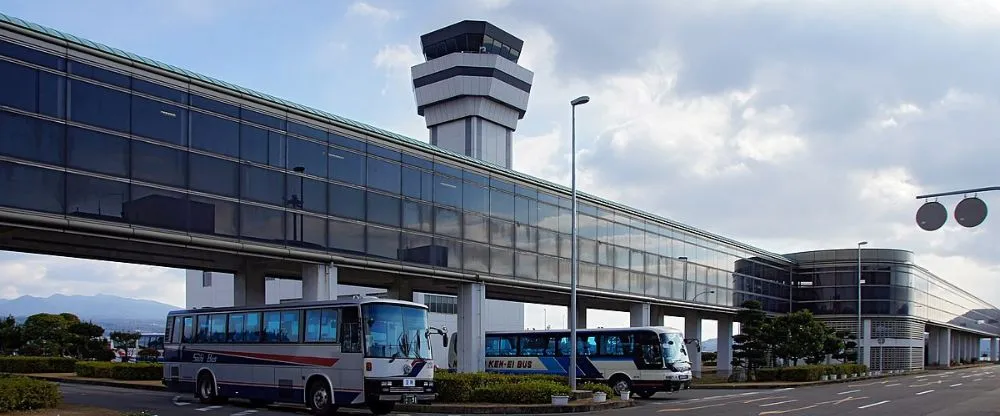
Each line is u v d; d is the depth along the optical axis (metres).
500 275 35.84
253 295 29.02
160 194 22.66
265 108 26.05
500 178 36.56
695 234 54.06
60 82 20.66
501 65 75.31
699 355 57.25
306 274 27.59
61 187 20.36
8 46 19.66
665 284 49.44
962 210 15.75
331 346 22.23
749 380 47.41
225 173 24.52
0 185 19.14
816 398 31.38
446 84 75.06
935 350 93.69
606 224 44.06
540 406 24.11
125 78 22.17
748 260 63.31
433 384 22.86
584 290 41.41
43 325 56.31
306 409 24.58
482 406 24.09
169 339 27.92
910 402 28.75
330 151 28.20
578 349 34.03
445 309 65.31
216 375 25.66
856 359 63.12
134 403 25.69
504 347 36.56
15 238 22.39
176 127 23.31
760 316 49.75
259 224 25.36
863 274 71.75
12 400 18.44
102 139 21.41
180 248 24.52
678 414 23.09
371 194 29.64
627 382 32.25
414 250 31.30
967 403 28.23
